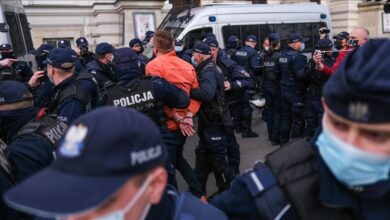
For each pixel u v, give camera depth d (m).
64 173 0.93
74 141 0.93
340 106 0.94
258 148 6.07
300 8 9.51
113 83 2.85
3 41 5.82
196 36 8.38
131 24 11.77
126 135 0.93
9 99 2.08
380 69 0.88
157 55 3.37
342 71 0.95
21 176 1.74
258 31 8.93
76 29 12.84
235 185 1.23
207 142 3.78
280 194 1.10
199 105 3.50
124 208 0.96
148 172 0.98
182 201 1.24
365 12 14.88
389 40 1.00
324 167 1.07
